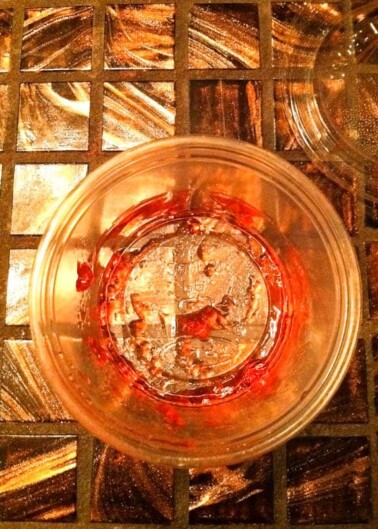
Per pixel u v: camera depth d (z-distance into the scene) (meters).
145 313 0.16
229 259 0.16
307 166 0.16
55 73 0.17
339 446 0.16
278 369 0.15
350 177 0.16
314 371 0.14
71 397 0.13
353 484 0.16
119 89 0.17
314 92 0.17
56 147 0.17
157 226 0.16
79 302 0.15
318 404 0.13
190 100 0.17
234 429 0.14
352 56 0.17
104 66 0.17
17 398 0.16
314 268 0.15
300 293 0.16
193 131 0.17
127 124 0.17
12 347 0.16
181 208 0.16
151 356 0.16
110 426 0.13
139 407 0.15
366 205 0.16
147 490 0.16
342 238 0.14
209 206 0.16
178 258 0.16
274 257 0.16
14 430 0.16
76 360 0.14
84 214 0.14
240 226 0.16
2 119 0.17
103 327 0.16
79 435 0.16
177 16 0.17
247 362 0.16
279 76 0.17
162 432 0.14
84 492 0.16
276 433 0.13
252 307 0.16
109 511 0.16
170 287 0.16
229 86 0.17
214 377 0.16
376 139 0.17
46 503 0.16
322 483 0.16
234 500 0.16
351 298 0.14
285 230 0.16
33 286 0.14
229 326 0.16
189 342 0.16
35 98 0.17
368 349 0.16
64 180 0.16
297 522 0.16
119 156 0.14
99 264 0.16
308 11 0.17
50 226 0.14
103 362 0.15
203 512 0.16
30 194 0.16
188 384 0.16
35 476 0.16
